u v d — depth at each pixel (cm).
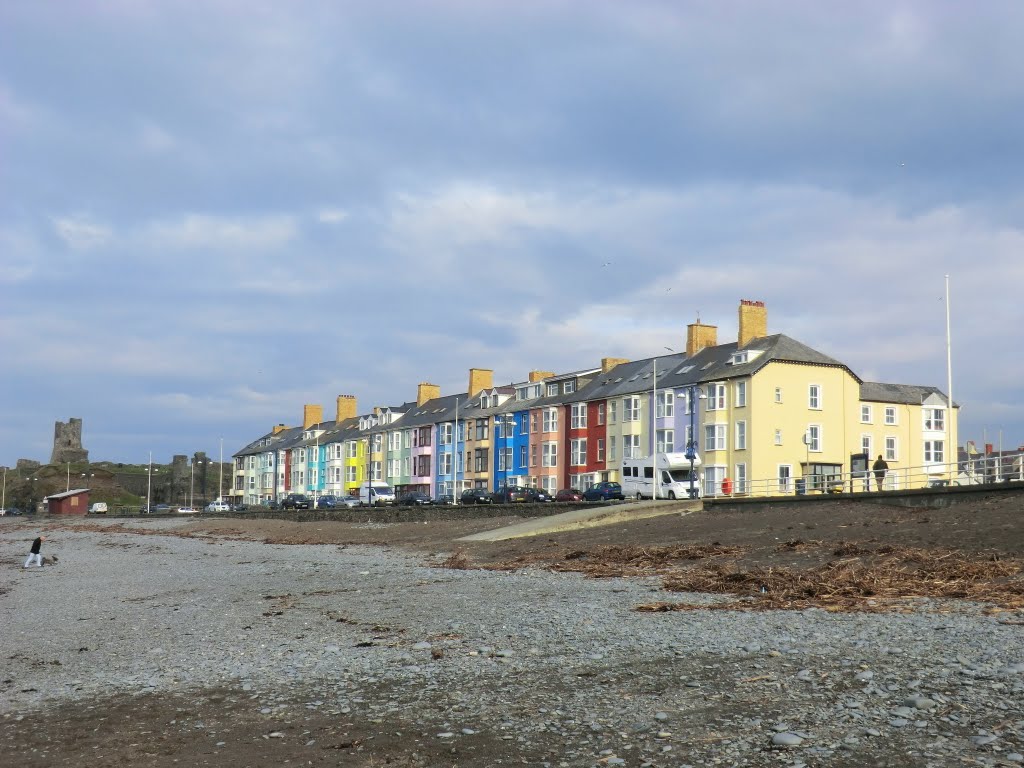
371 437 12175
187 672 1360
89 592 2867
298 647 1540
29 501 16325
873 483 6025
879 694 958
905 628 1340
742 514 3794
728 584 2025
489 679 1176
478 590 2253
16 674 1465
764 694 994
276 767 869
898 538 2550
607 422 8038
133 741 988
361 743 926
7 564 4447
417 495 8325
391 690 1147
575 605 1855
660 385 7444
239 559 4072
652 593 2014
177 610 2208
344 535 5488
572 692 1074
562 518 4209
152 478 17250
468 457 10131
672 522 3769
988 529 2445
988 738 804
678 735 879
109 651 1648
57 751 968
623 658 1246
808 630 1371
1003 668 1031
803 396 6650
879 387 7606
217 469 17688
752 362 6669
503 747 884
